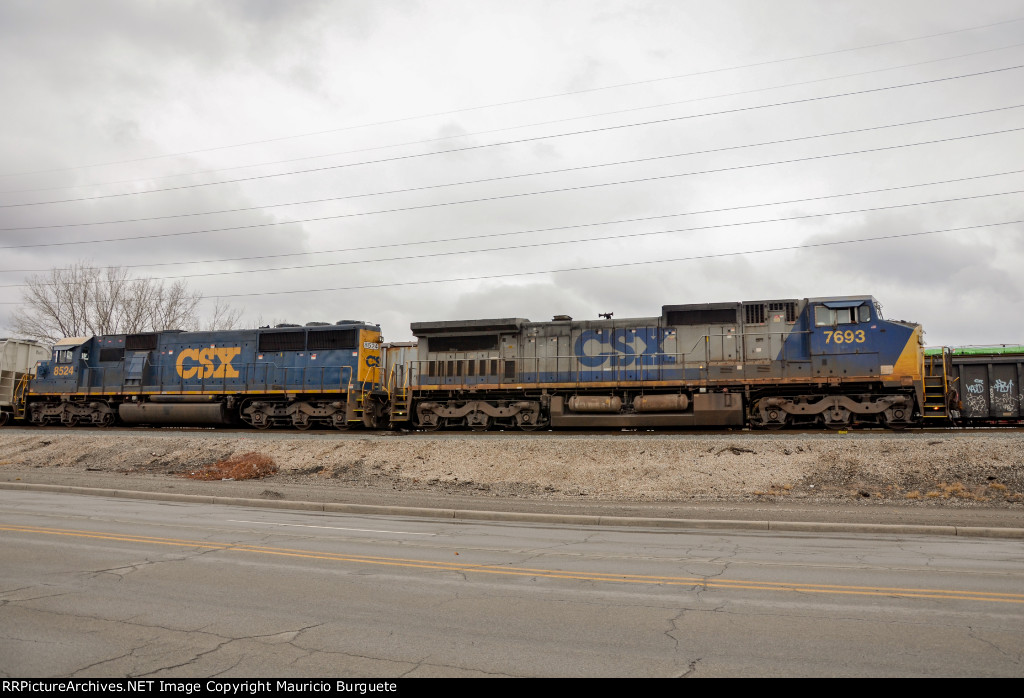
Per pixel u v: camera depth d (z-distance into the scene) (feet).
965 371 80.84
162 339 99.55
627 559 31.55
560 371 80.33
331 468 65.36
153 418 95.35
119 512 45.52
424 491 57.16
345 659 17.71
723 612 22.25
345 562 30.04
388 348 91.40
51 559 29.94
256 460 66.80
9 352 110.63
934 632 20.07
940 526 39.99
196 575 27.09
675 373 75.82
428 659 17.76
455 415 81.30
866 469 54.24
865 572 28.63
